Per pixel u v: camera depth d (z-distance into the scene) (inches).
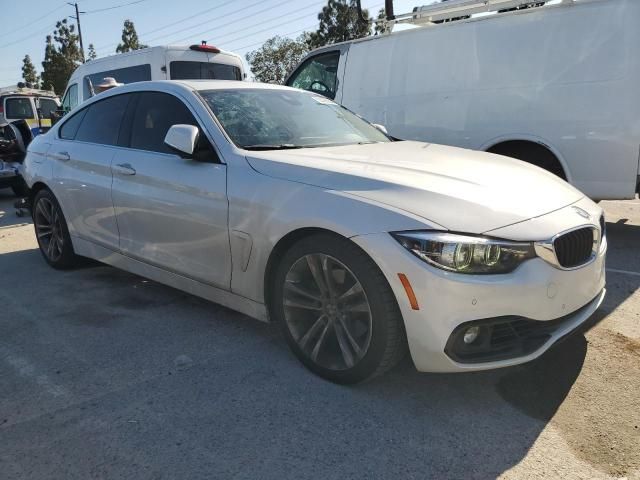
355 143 152.8
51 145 197.6
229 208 126.6
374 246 100.3
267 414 104.7
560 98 218.2
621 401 106.8
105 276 195.2
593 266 111.7
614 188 212.2
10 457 93.5
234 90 157.2
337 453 93.0
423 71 257.6
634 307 154.3
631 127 204.1
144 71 439.2
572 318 108.8
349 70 287.6
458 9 260.4
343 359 112.0
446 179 112.9
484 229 97.5
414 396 110.1
